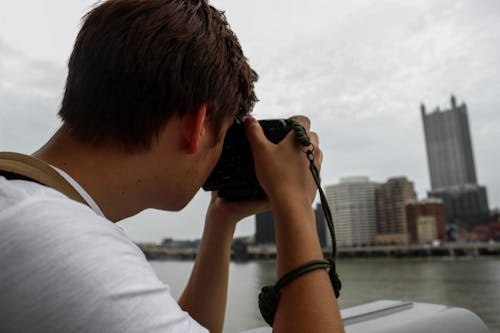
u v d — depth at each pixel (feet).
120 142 1.56
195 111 1.65
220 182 2.33
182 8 1.64
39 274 1.09
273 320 1.69
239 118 2.14
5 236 1.14
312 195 1.98
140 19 1.56
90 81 1.55
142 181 1.65
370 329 2.82
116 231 1.36
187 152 1.68
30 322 1.05
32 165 1.38
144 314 1.14
